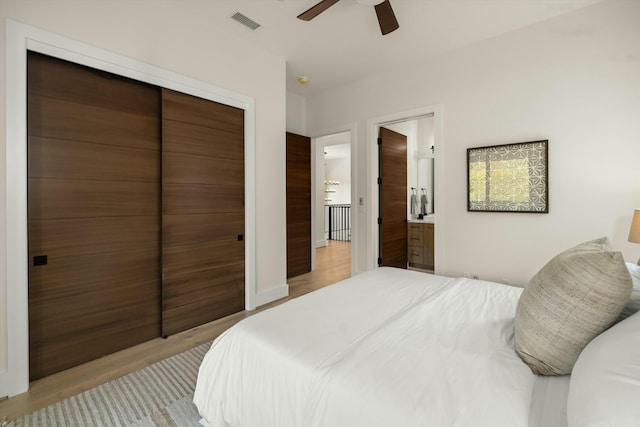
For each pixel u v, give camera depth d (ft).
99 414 5.05
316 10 7.16
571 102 8.41
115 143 7.12
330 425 2.94
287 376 3.46
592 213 8.19
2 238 5.46
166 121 7.91
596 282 3.02
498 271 9.73
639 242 6.60
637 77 7.57
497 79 9.57
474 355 3.46
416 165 18.33
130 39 7.12
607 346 2.57
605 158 8.00
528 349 3.32
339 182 33.60
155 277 7.94
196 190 8.63
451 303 5.13
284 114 11.02
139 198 7.57
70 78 6.42
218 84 8.94
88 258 6.75
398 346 3.68
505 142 9.47
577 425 2.08
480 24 8.91
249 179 9.87
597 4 7.98
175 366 6.59
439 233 10.88
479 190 9.93
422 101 11.19
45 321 6.18
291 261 14.26
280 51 10.44
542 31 8.79
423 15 8.48
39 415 5.04
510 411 2.59
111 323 7.15
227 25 8.87
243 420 3.89
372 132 12.73
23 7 5.63
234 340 4.28
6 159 5.47
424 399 2.75
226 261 9.43
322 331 4.18
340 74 12.41
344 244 25.20
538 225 8.99
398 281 6.55
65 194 6.39
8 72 5.46
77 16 6.31
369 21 8.72
